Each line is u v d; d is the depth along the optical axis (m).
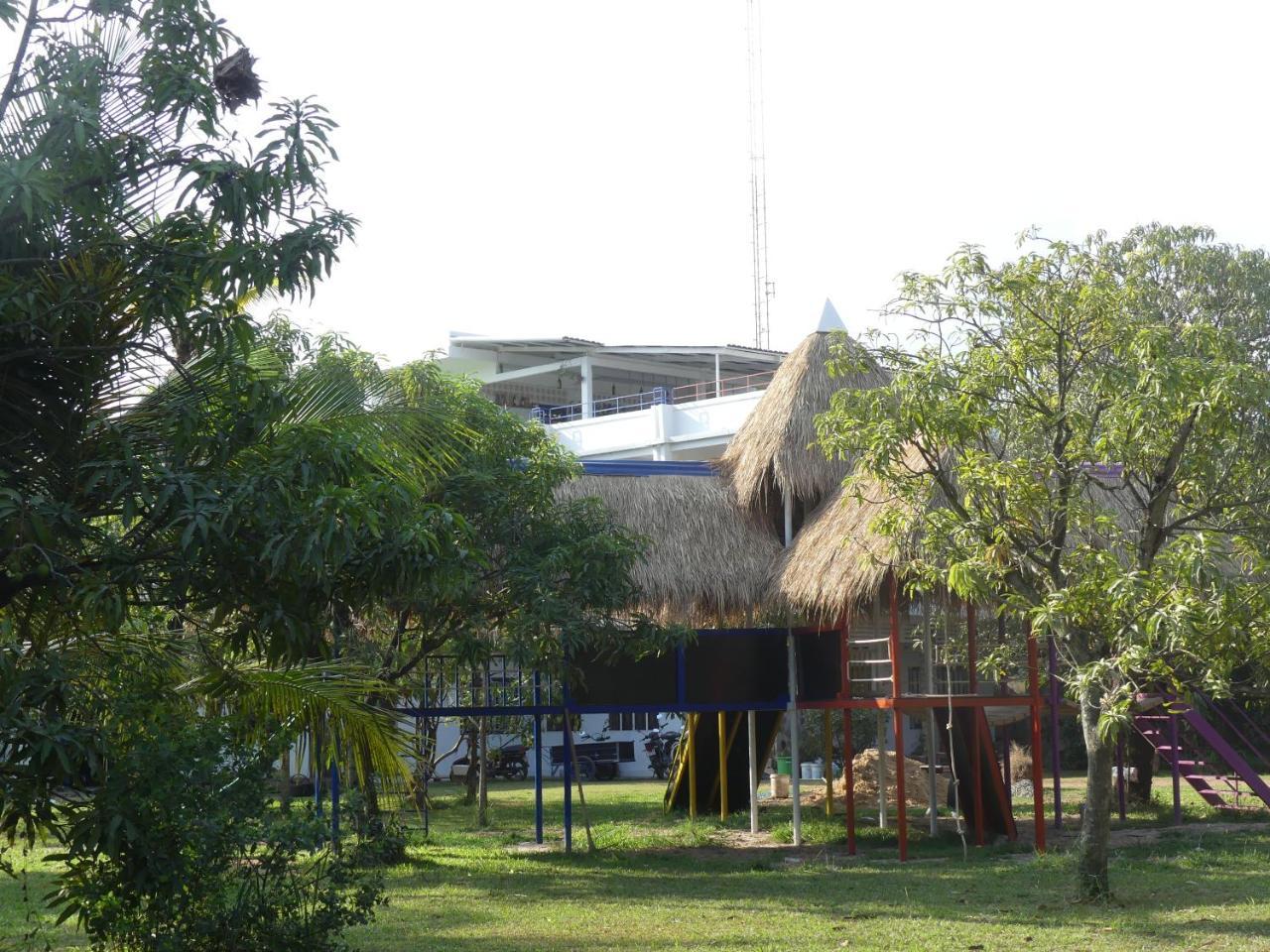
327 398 10.07
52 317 6.88
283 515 6.86
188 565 6.81
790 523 18.42
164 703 8.09
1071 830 18.69
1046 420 11.26
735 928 11.09
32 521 6.41
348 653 14.40
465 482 14.67
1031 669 16.53
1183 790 24.25
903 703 15.90
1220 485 11.01
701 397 37.12
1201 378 10.02
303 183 7.35
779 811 22.38
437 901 12.77
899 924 11.10
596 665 17.31
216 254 7.16
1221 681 9.75
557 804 25.89
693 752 21.80
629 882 14.20
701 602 17.80
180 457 7.23
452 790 31.05
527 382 39.44
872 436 11.08
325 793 19.14
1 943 10.22
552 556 14.61
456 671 17.86
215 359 7.85
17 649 6.97
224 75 7.46
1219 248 16.48
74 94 7.19
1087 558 10.53
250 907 7.80
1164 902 11.84
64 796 7.24
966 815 18.88
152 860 7.17
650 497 18.64
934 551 11.55
